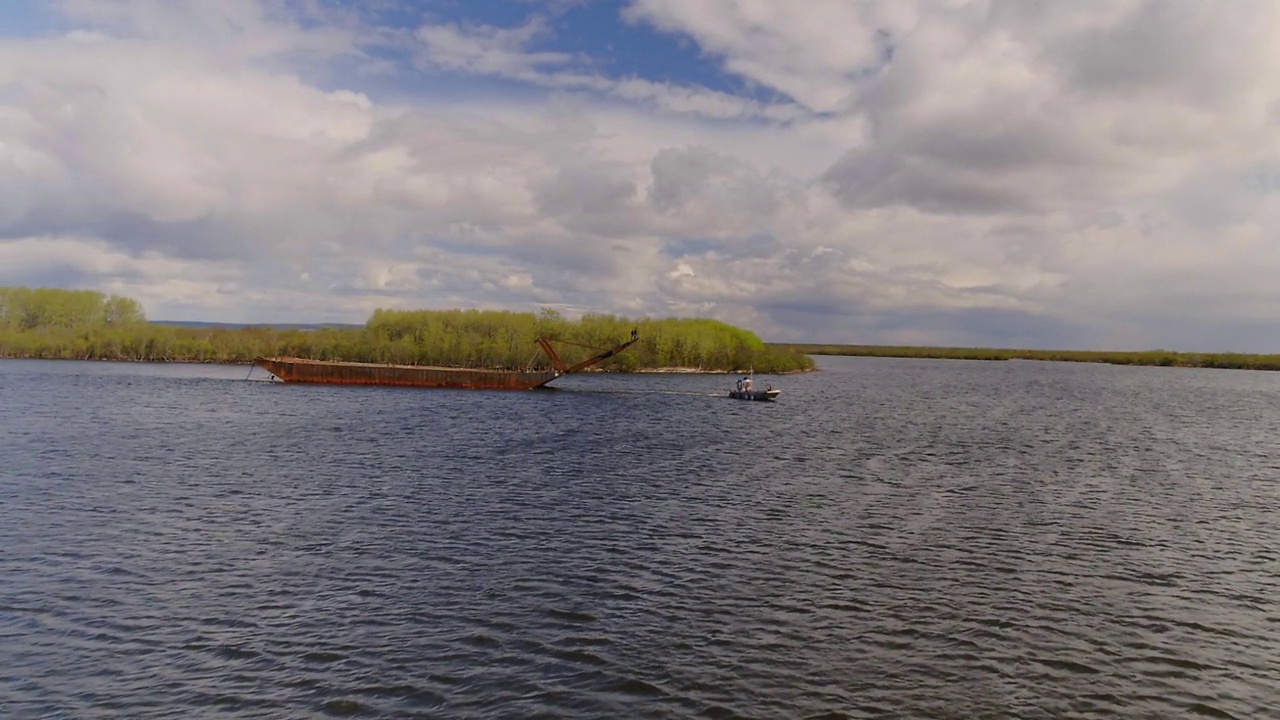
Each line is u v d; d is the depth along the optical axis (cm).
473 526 3553
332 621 2402
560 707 1905
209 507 3838
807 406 10662
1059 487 4847
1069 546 3434
